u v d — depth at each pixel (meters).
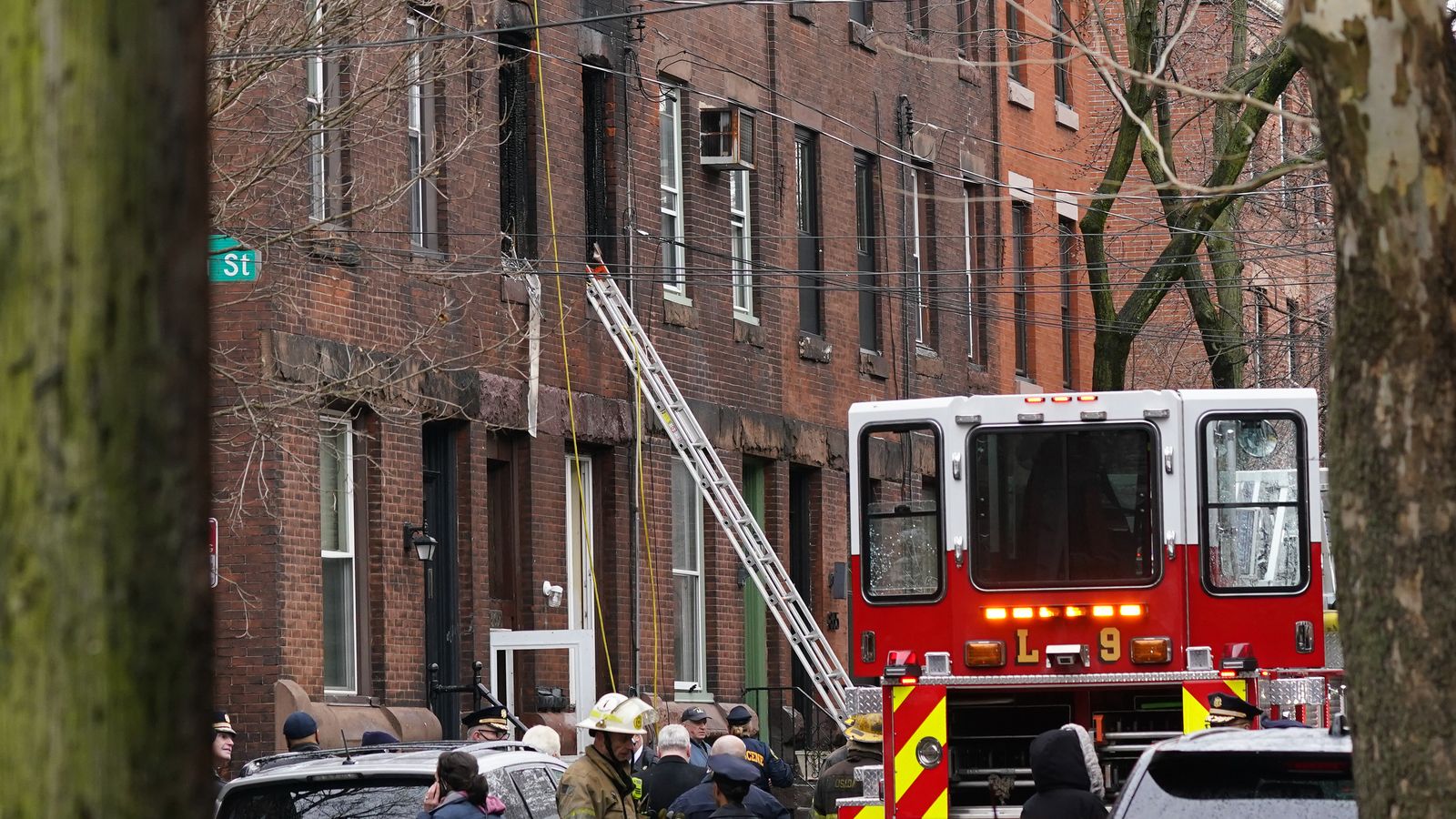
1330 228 84.38
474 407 49.06
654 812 34.66
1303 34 12.71
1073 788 23.20
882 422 31.98
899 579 31.81
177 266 7.97
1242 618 31.12
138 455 7.85
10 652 7.75
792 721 60.66
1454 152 12.48
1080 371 84.38
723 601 59.28
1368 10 12.45
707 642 59.00
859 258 68.19
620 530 54.81
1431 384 12.41
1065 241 83.56
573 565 53.84
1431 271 12.44
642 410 55.66
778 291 62.78
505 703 49.75
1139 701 31.84
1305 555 31.09
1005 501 31.59
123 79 7.88
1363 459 12.59
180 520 7.93
